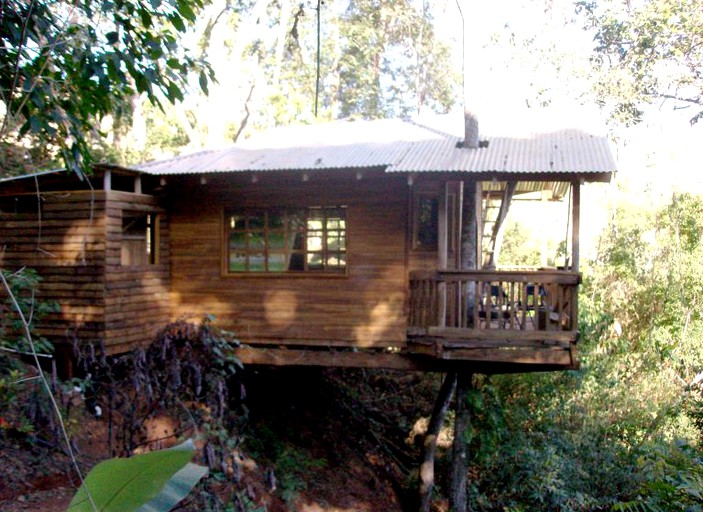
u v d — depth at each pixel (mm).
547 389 12766
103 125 18250
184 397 6340
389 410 14719
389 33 25859
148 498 2006
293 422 11992
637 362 14469
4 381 5504
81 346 7895
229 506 5629
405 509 11250
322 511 9766
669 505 5609
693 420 12812
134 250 9883
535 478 10930
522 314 8672
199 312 10141
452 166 8562
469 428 10484
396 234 9453
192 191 10227
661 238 17219
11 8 4438
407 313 9312
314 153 10195
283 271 9922
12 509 5477
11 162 8328
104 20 5367
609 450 11875
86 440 6832
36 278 7695
